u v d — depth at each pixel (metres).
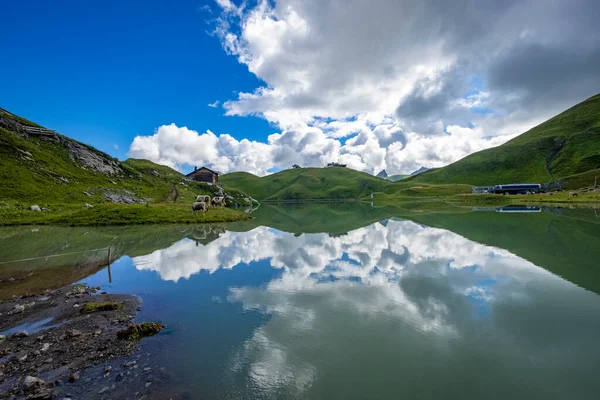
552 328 10.10
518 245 24.75
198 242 27.69
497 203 99.62
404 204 124.88
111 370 8.01
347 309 11.84
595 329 10.00
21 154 54.28
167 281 15.91
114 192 60.06
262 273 17.28
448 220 45.69
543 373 7.62
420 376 7.50
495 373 7.62
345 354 8.55
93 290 14.62
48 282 16.05
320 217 60.31
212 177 137.25
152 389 7.17
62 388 7.28
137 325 10.17
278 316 11.25
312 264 19.39
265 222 46.94
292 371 7.78
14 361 8.52
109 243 26.62
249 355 8.58
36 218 38.19
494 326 10.30
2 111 67.00
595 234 29.59
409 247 24.70
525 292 13.67
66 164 62.84
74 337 9.88
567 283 14.91
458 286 14.59
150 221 40.31
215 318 11.17
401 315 11.26
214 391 7.06
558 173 185.38
